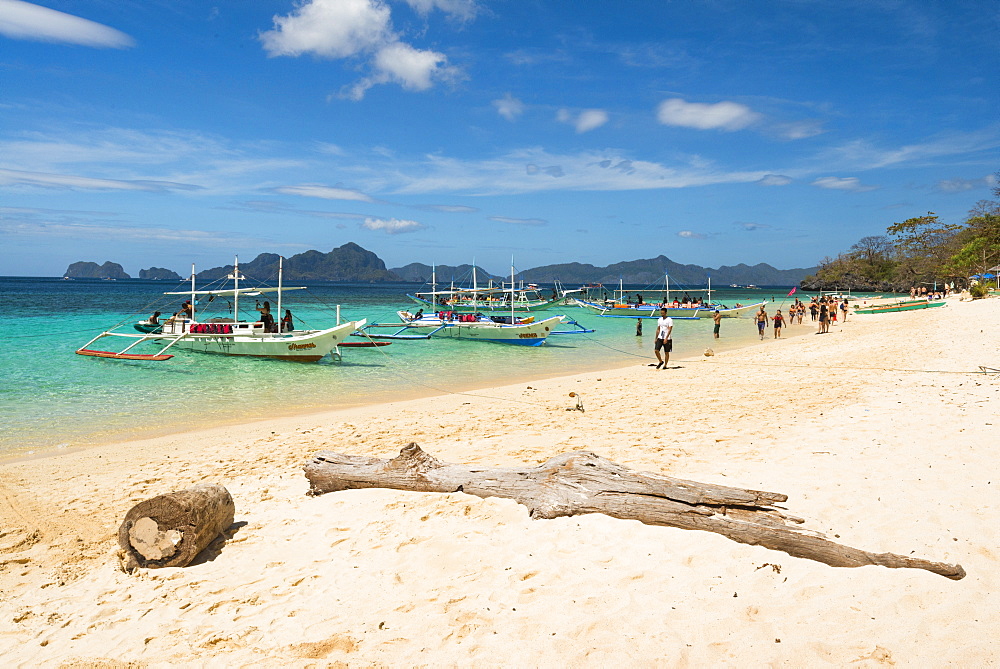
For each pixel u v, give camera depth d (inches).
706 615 151.1
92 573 204.4
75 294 3238.2
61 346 996.6
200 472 333.7
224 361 876.0
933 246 4569.4
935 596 151.8
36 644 158.1
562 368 863.1
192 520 204.8
